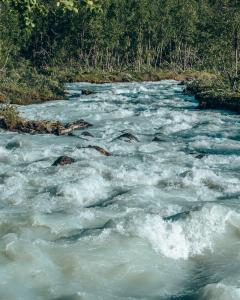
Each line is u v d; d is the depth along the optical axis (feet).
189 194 41.57
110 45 298.56
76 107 112.78
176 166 51.11
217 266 28.43
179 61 329.31
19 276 25.68
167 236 31.09
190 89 159.22
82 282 25.61
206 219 33.09
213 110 108.58
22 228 32.01
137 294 24.90
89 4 36.91
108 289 25.14
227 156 56.90
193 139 72.64
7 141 67.41
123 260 27.94
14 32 263.90
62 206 37.63
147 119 93.09
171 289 25.54
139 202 38.22
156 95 148.15
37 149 61.00
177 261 28.96
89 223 33.50
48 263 27.12
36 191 41.93
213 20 178.60
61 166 49.67
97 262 27.53
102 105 115.34
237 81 141.69
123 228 31.60
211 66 280.31
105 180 45.11
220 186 43.73
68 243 29.68
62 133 76.95
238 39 178.19
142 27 312.50
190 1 332.60
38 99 132.67
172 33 318.45
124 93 155.94
